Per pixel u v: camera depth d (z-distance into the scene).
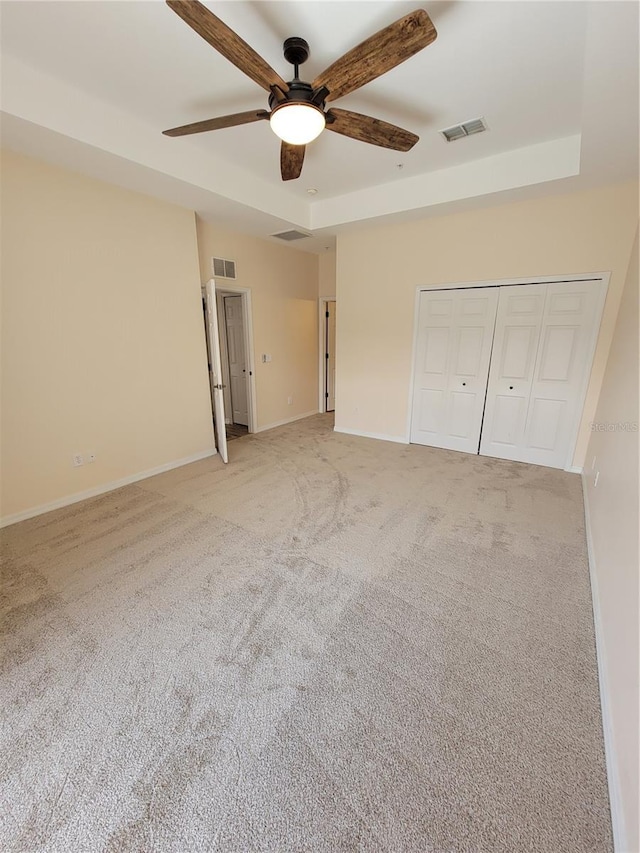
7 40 1.91
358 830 1.08
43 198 2.71
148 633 1.78
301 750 1.28
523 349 3.81
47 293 2.82
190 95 2.39
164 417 3.83
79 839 1.06
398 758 1.26
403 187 3.70
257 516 2.92
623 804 1.03
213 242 4.30
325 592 2.06
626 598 1.38
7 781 1.20
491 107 2.48
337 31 1.85
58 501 3.08
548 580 2.14
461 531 2.67
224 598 2.01
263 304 5.17
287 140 1.99
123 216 3.21
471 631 1.78
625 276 3.17
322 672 1.58
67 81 2.25
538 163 3.03
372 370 4.88
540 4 1.67
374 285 4.59
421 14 1.32
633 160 2.66
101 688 1.51
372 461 4.15
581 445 3.69
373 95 2.36
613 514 1.92
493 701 1.45
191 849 1.04
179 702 1.45
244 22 1.80
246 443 4.87
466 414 4.31
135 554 2.41
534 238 3.53
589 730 1.34
